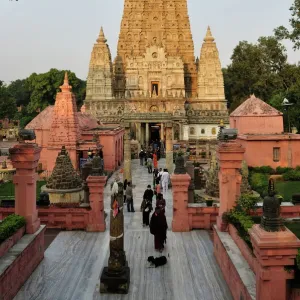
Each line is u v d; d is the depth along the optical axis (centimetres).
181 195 2653
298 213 2552
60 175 3459
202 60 11750
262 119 6256
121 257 1817
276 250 1267
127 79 11594
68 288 1827
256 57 11338
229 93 14662
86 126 6244
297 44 5681
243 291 1483
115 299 1731
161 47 11569
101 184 2670
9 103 11038
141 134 9412
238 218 1905
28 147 2042
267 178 4769
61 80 14125
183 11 11925
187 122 10500
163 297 1745
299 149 5316
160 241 2295
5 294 1611
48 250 2320
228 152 2111
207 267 2059
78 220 2705
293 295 1291
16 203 2061
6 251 1798
